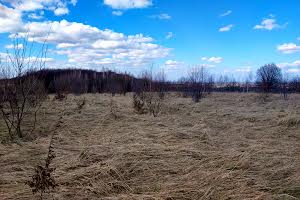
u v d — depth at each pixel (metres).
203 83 29.67
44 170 5.11
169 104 18.25
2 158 7.41
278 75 35.47
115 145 8.23
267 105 19.16
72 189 5.58
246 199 5.11
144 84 20.58
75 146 8.49
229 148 8.32
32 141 9.31
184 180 5.99
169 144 8.62
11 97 10.57
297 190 5.55
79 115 13.60
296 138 9.88
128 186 5.75
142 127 11.20
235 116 14.03
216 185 5.64
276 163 6.89
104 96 26.19
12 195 5.29
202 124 11.60
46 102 18.44
